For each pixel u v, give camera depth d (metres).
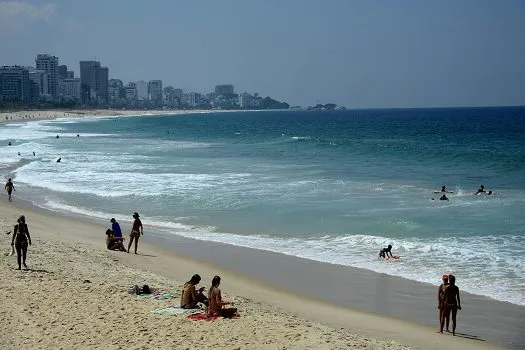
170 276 17.97
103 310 13.43
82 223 26.59
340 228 24.31
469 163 48.00
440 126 129.50
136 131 113.56
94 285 15.58
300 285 17.23
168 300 14.42
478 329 13.67
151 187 35.78
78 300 14.09
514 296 15.84
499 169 43.81
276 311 14.56
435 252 20.28
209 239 23.22
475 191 33.16
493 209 27.53
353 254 20.47
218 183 37.09
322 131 115.00
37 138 84.81
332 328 13.22
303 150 63.03
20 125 134.75
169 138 89.19
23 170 45.22
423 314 14.77
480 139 81.38
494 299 15.64
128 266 18.92
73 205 30.98
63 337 11.75
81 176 41.41
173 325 12.52
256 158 54.44
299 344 11.48
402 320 14.34
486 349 12.46
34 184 38.25
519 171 42.47
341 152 59.84
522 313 14.62
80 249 20.84
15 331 12.01
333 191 33.47
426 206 28.55
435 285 16.98
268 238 23.14
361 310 15.09
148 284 16.12
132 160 52.44
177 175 41.22
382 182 37.28
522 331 13.50
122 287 15.60
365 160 51.81
